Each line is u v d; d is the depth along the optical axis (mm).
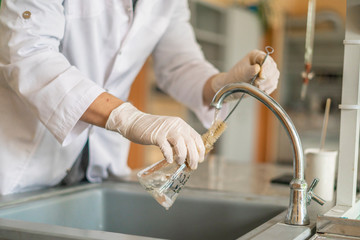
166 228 1437
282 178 1646
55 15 1229
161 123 1054
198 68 1674
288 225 1008
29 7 1179
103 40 1412
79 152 1431
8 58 1182
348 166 1136
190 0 5066
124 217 1480
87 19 1357
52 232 893
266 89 1330
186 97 1680
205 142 1053
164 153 1008
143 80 4629
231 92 1023
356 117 1115
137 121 1084
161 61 1776
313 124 6125
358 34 1099
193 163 1011
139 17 1439
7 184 1344
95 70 1411
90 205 1459
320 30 6184
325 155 1247
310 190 1058
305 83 1557
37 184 1416
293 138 1004
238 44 6152
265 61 1298
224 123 1054
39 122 1331
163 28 1541
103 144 1536
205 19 5566
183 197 1416
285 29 6496
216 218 1376
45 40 1200
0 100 1333
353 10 1093
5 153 1338
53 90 1124
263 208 1317
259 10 6250
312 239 923
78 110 1117
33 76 1148
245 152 6648
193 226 1406
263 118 7160
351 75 1111
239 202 1348
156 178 1006
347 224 943
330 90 6090
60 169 1425
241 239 906
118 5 1404
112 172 1617
